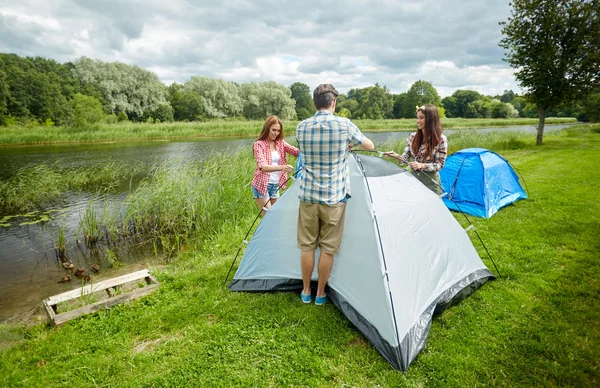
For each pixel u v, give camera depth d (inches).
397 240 112.4
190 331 112.3
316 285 132.4
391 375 91.3
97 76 2097.7
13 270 186.2
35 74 1755.7
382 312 102.3
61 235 211.5
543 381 87.2
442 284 120.3
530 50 548.4
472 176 226.2
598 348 98.0
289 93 2898.6
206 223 231.0
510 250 165.0
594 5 506.0
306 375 92.4
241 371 94.3
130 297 135.2
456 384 87.8
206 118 2343.8
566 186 281.3
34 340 112.3
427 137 157.8
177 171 305.6
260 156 163.2
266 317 117.6
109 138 1025.5
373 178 120.8
